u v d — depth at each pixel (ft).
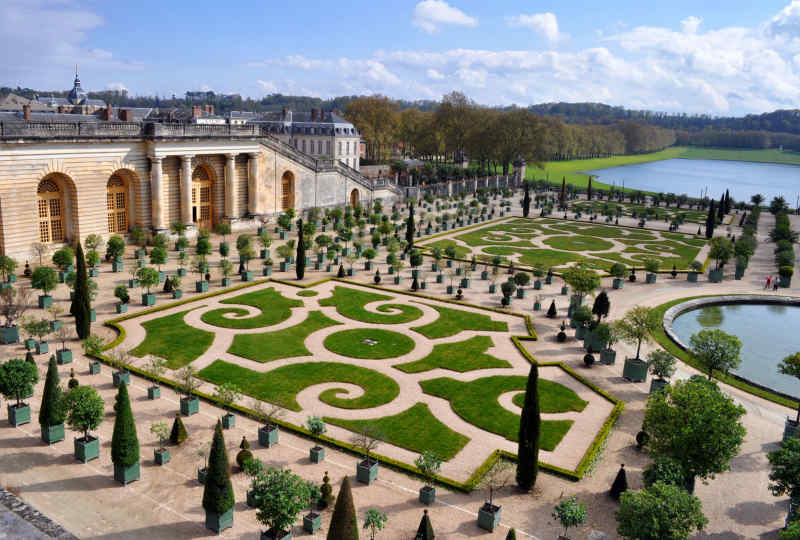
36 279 201.77
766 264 335.67
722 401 111.86
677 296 262.47
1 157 238.27
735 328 231.50
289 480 94.73
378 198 488.02
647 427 118.11
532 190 641.40
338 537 87.04
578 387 165.37
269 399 150.30
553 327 215.31
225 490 99.96
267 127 632.38
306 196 411.13
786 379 185.98
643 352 194.39
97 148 274.77
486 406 151.53
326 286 255.91
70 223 274.77
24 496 107.86
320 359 176.86
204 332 193.67
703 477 111.24
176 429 128.16
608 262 322.75
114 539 97.91
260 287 250.16
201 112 556.92
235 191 352.08
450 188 570.05
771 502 116.78
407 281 270.87
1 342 175.73
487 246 356.59
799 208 599.98
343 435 134.82
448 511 109.81
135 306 215.31
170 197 316.81
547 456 129.70
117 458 112.06
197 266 243.19
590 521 107.86
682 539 88.38
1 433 129.80
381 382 162.91
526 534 103.86
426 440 134.41
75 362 167.02
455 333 204.03
